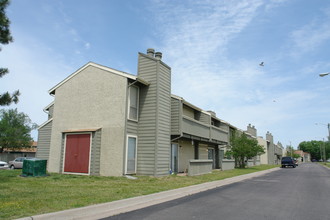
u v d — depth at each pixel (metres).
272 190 11.77
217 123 30.58
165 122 16.42
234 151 30.05
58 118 17.59
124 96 15.07
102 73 16.20
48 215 5.64
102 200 7.54
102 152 15.12
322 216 6.73
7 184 10.25
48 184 10.57
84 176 13.95
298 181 16.42
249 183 14.82
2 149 42.94
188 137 18.84
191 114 23.70
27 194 8.09
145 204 8.02
